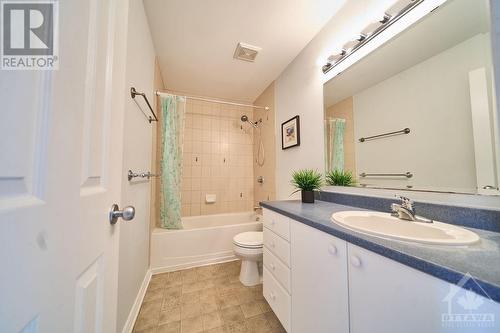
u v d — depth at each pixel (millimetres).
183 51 1926
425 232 817
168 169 2156
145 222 1645
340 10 1449
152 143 1923
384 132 1192
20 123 283
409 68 1064
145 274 1686
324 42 1606
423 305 507
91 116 481
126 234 1143
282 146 2215
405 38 1077
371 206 1182
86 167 460
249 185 3221
